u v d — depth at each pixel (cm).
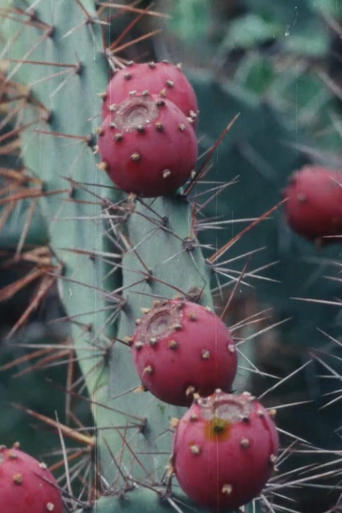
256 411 58
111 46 85
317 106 114
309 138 100
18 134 93
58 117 85
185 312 61
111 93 68
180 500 63
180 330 60
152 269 69
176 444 59
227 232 96
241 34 125
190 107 68
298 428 97
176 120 64
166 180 64
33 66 87
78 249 81
